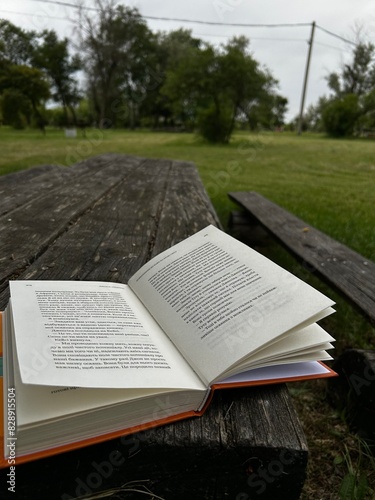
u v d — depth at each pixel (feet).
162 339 2.61
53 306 2.71
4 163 26.03
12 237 5.28
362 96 88.17
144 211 7.47
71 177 11.30
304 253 7.30
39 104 73.00
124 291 3.29
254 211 11.12
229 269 3.11
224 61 55.88
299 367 2.53
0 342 2.45
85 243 5.24
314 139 76.13
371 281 5.99
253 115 61.62
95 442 1.98
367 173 30.78
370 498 4.17
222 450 2.09
